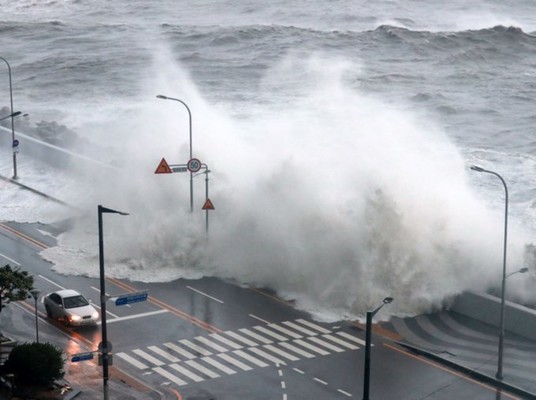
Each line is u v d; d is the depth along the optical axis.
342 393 63.84
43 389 63.34
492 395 63.91
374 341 73.56
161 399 62.62
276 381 65.88
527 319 74.00
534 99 186.50
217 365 68.75
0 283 67.75
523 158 138.25
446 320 78.06
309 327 76.44
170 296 83.25
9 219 107.38
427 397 63.41
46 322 77.50
